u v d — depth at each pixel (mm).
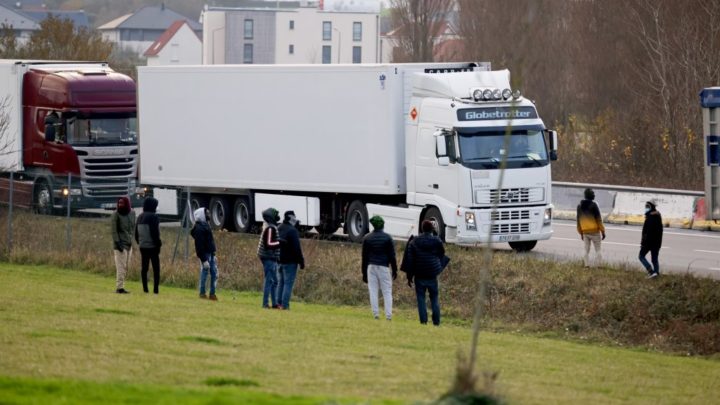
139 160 158875
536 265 111875
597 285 105062
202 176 150875
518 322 103562
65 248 131375
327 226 141375
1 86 171000
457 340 81188
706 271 111250
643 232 105000
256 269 121375
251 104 144625
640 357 83875
